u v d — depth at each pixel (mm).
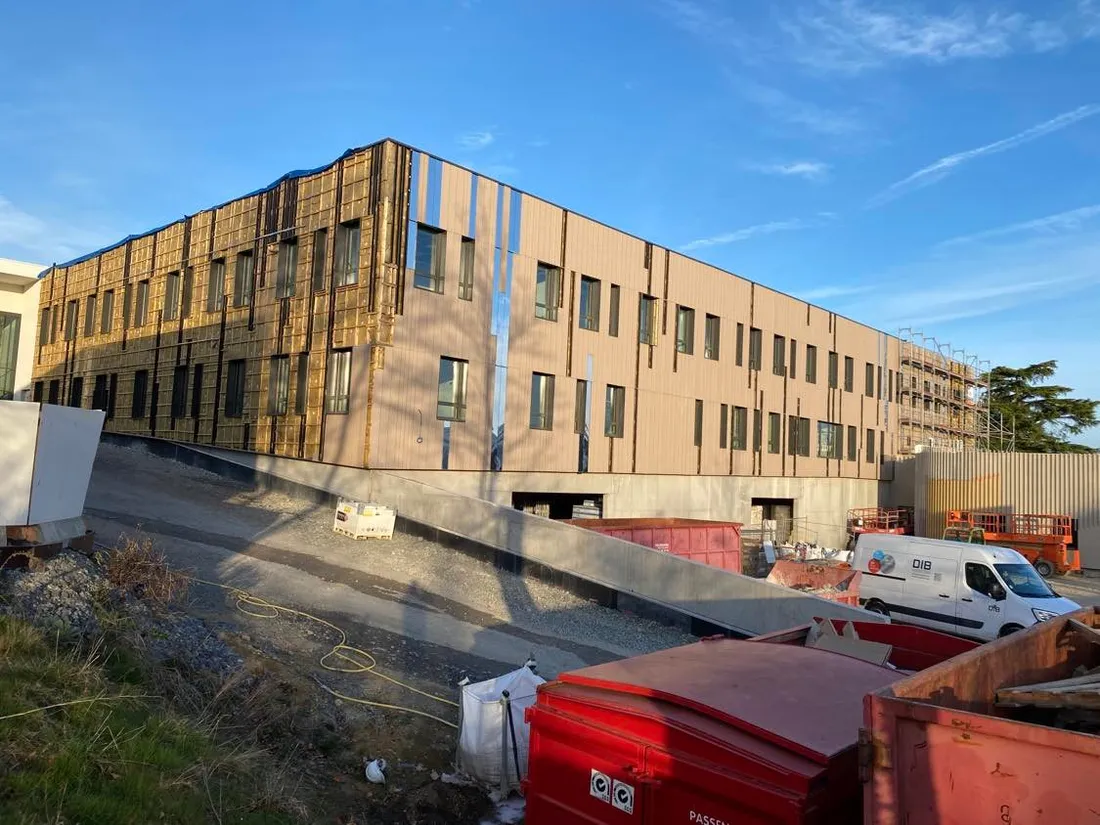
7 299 34812
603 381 25156
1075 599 24094
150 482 20250
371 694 8328
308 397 20781
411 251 19891
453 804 6434
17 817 3758
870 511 39375
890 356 42094
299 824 5246
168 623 8109
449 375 20984
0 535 7504
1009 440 58125
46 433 8008
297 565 13633
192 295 25672
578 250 24422
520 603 13625
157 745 5164
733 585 12750
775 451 33344
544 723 4695
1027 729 2725
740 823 3633
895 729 3021
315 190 21359
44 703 5043
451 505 16875
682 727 3980
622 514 25891
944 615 15352
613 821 4211
